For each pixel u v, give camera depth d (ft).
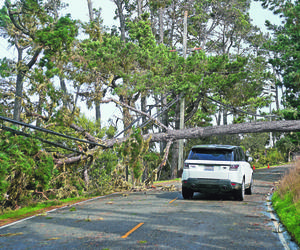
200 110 145.59
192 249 19.86
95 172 66.44
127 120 86.48
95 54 74.59
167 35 161.07
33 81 57.88
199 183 41.22
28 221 29.94
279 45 117.19
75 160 60.90
